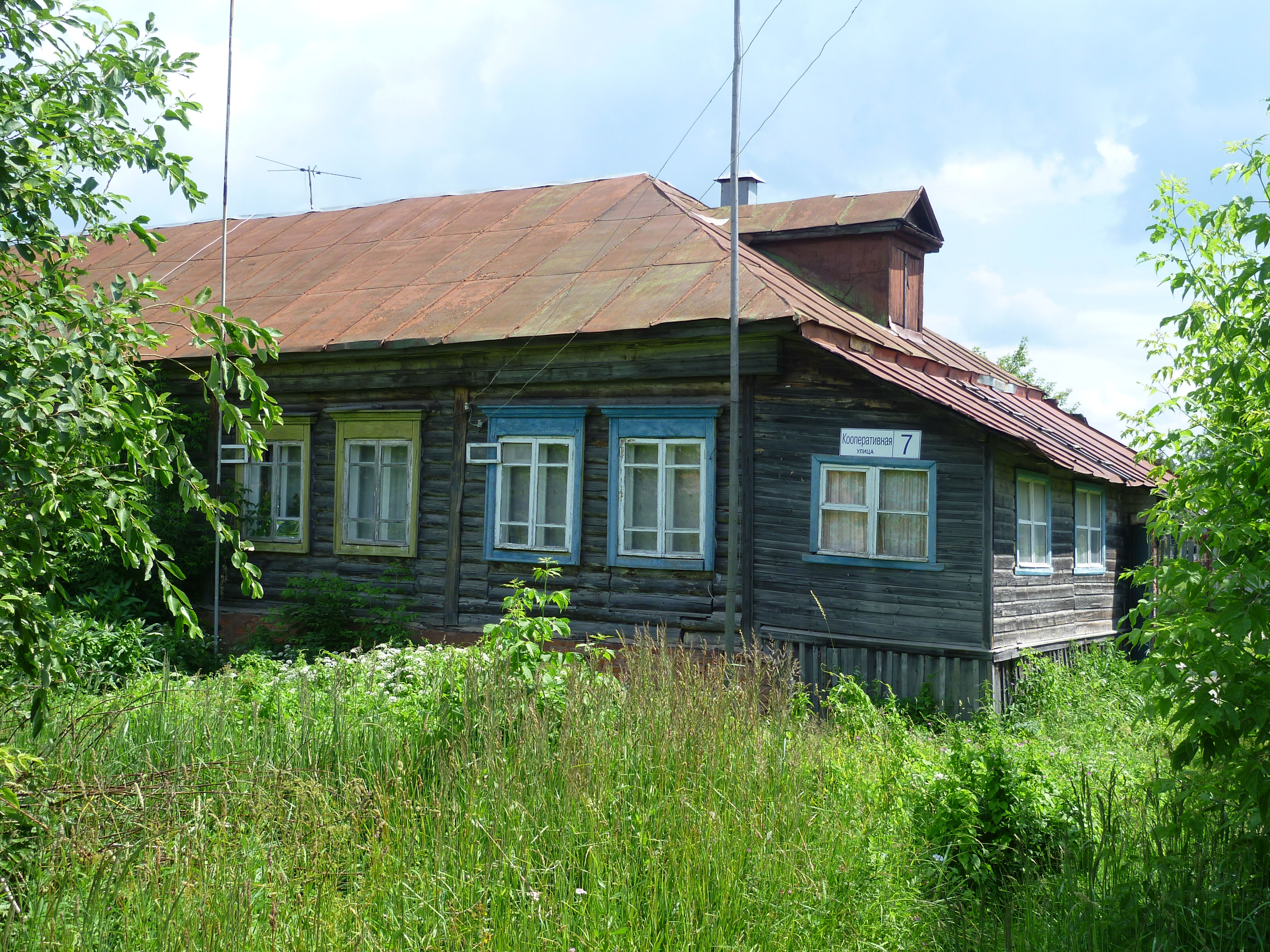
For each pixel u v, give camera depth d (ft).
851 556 36.96
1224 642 13.80
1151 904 15.16
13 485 12.69
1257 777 13.78
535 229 52.13
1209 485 15.58
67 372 12.32
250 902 13.28
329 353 45.27
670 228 47.34
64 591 14.29
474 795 16.75
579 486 41.65
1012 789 18.33
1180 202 18.03
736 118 32.30
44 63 14.12
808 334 36.35
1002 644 36.32
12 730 18.11
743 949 14.07
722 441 39.32
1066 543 45.32
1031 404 56.90
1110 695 37.24
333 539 47.55
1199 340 17.79
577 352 41.42
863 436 36.96
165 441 14.17
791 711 20.74
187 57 15.34
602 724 18.98
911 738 26.40
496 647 21.33
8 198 13.03
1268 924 14.33
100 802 14.94
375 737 20.89
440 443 45.14
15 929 12.73
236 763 18.21
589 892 14.52
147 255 63.41
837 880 15.84
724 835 15.81
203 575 49.21
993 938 15.12
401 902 14.28
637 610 40.42
